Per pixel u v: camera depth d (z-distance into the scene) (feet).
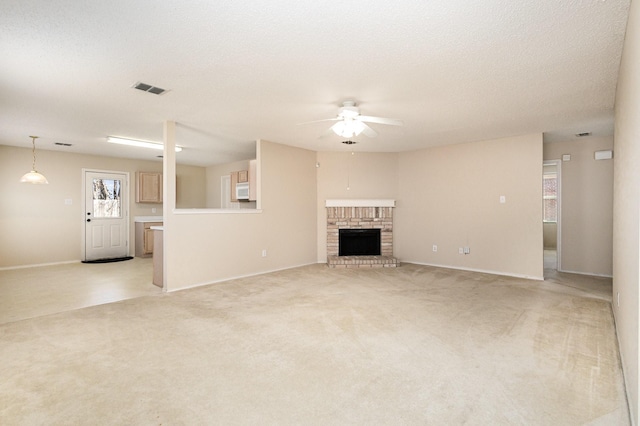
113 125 15.48
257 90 10.96
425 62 8.91
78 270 19.77
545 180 31.19
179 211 15.11
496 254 18.26
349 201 21.57
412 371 7.56
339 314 11.46
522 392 6.72
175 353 8.50
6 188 20.06
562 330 9.96
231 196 23.97
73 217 22.63
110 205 24.36
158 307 12.37
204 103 12.28
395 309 12.00
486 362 7.98
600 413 6.04
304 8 6.48
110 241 24.34
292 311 11.82
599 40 7.73
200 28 7.22
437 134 17.17
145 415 5.98
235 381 7.14
